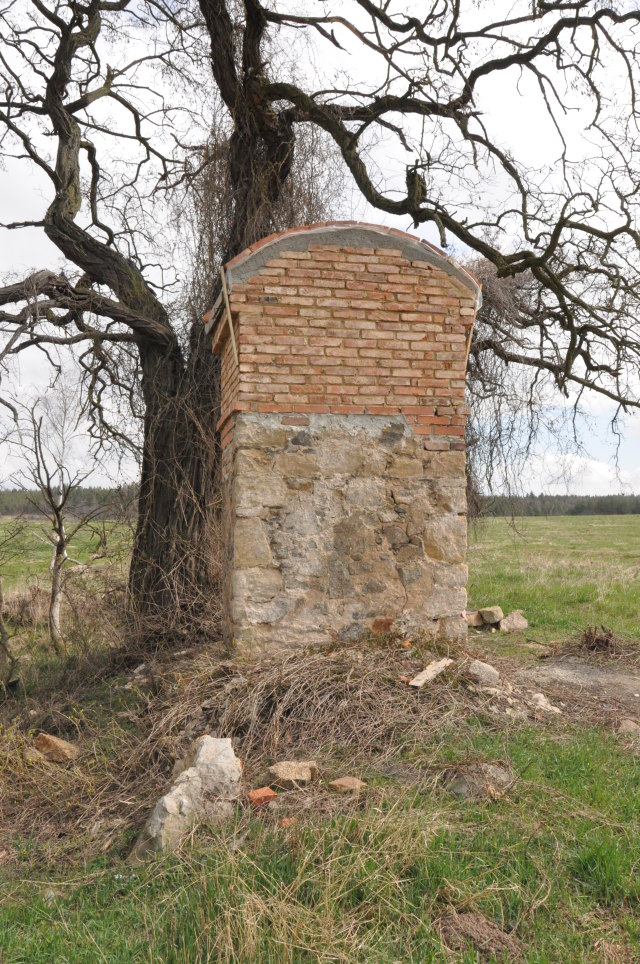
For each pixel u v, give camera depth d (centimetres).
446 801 475
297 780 497
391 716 587
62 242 1229
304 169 1271
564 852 416
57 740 663
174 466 1162
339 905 365
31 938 364
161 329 1210
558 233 1008
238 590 711
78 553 1273
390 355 748
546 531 3459
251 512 717
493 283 1252
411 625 737
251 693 611
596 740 596
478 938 346
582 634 977
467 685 659
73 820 518
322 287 740
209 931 340
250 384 723
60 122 1252
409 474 746
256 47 1155
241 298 727
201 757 486
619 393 1194
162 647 990
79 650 1084
